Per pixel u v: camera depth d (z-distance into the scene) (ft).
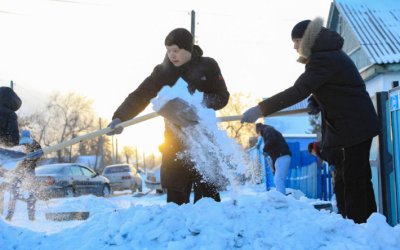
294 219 8.23
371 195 10.53
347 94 9.66
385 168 14.84
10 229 8.11
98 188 38.91
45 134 130.31
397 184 14.40
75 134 139.85
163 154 9.98
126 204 24.54
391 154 14.82
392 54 33.96
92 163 182.09
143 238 7.11
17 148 16.29
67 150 140.15
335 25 47.21
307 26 10.07
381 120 14.97
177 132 9.61
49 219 15.34
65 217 15.52
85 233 7.64
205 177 9.77
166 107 8.70
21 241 7.64
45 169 34.86
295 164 30.09
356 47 39.88
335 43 9.72
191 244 6.97
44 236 7.78
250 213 8.23
